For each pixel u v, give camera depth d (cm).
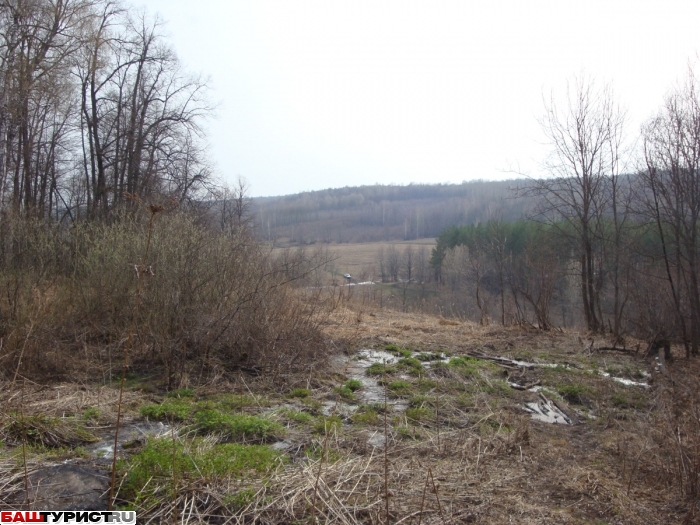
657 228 1028
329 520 324
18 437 432
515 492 393
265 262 854
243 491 345
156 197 1603
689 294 938
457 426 548
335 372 741
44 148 1897
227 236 827
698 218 944
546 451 488
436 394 650
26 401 513
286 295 871
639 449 489
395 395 652
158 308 682
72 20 1556
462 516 345
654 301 973
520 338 1076
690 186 938
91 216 1695
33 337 624
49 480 353
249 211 2434
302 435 486
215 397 595
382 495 360
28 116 1586
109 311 788
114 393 574
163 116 2045
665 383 709
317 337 816
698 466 408
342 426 520
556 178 1243
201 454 394
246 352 725
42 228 902
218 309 720
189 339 688
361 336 990
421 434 509
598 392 684
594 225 1268
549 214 1302
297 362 742
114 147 2048
